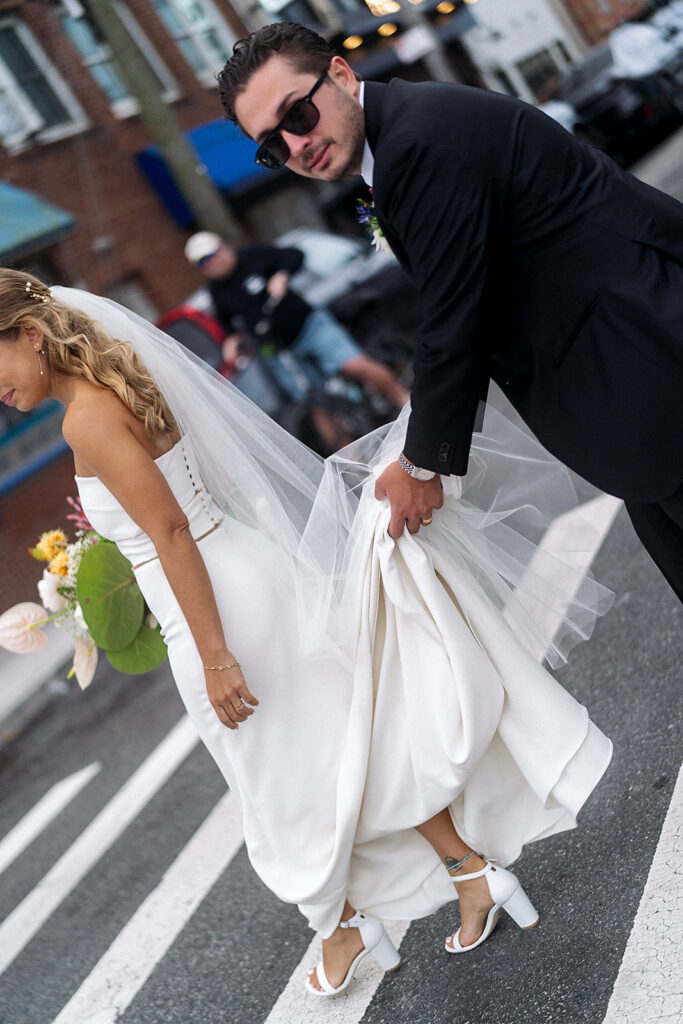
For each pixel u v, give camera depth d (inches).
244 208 546.6
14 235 557.9
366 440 130.4
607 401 108.0
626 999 110.4
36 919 206.4
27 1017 173.8
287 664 122.6
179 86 588.7
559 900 132.4
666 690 160.4
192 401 122.5
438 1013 125.6
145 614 140.0
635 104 374.6
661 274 104.3
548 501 135.6
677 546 122.6
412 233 106.1
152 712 300.0
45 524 545.3
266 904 173.3
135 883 201.3
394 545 120.0
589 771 119.9
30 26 580.7
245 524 125.6
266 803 123.5
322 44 109.9
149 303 616.1
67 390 116.9
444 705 118.6
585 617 134.0
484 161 103.6
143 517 114.7
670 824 132.3
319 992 135.4
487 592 127.3
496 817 128.6
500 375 117.0
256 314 394.0
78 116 595.8
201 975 161.9
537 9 371.2
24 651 146.1
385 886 131.0
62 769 293.7
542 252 105.7
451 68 385.4
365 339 411.5
